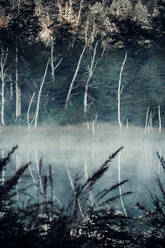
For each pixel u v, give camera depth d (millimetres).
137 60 77562
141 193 13164
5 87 77938
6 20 76062
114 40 77438
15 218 2742
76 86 72188
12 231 2695
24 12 71625
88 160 28031
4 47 72000
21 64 72500
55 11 83562
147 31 77000
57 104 73812
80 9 83375
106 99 72188
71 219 2955
